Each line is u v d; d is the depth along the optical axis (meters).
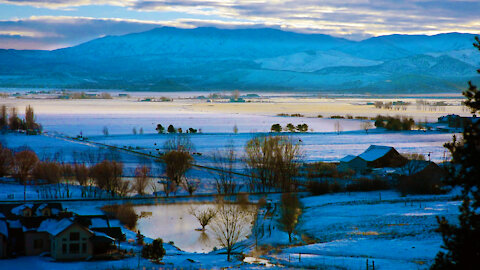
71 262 87.19
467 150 42.34
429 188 144.75
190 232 113.81
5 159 172.12
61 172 169.50
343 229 108.81
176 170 163.62
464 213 42.78
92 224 100.25
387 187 157.25
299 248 96.50
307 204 137.50
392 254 87.12
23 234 92.81
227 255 93.56
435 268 42.19
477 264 39.66
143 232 113.38
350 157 192.38
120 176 158.00
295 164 170.75
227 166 193.38
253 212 130.00
